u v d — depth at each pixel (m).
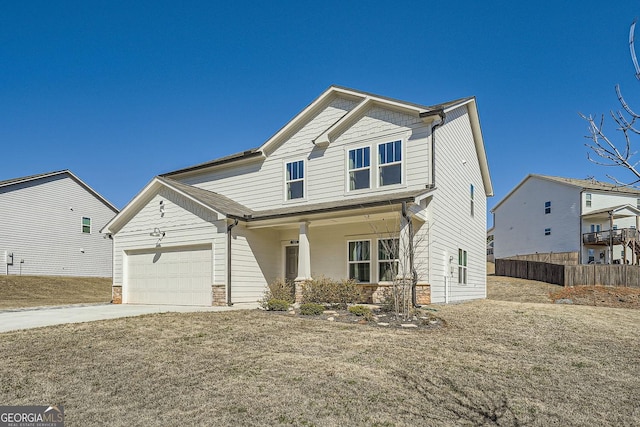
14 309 14.19
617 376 6.47
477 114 18.59
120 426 4.62
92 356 7.15
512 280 29.83
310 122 16.64
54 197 29.11
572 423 4.79
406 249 11.91
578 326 10.32
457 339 8.59
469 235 18.78
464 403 5.29
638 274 24.22
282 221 14.51
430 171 13.60
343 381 5.97
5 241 26.11
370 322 10.14
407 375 6.27
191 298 15.52
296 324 9.91
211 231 15.20
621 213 34.62
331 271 15.52
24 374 6.27
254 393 5.53
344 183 15.32
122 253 17.67
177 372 6.36
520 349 7.95
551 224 37.62
